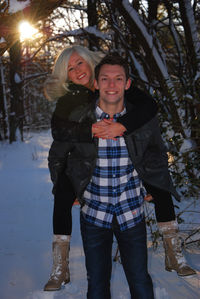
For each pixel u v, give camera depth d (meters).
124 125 2.07
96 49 6.46
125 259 2.12
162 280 2.78
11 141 16.50
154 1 5.85
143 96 2.28
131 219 2.10
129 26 5.16
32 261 3.27
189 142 4.36
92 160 2.10
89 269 2.11
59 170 2.39
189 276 2.47
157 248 3.49
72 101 2.25
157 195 2.39
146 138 2.15
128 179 2.13
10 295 2.60
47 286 2.56
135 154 2.11
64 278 2.60
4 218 4.81
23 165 10.27
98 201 2.12
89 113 2.18
